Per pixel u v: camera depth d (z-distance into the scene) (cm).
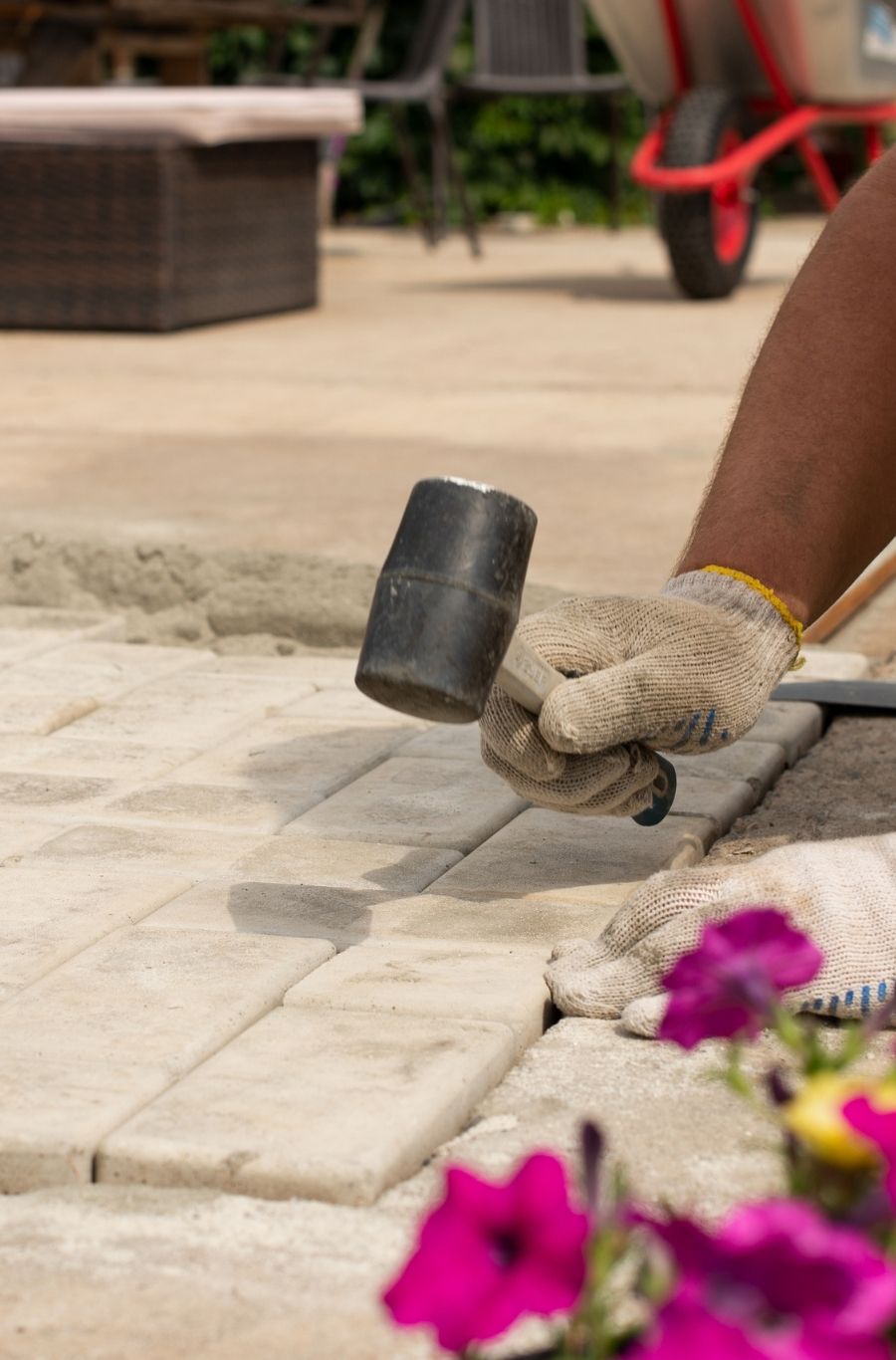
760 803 283
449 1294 85
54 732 308
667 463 530
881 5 898
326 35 1147
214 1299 146
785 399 223
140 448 557
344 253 1290
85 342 812
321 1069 181
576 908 229
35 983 202
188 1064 183
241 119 846
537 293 1006
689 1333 79
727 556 217
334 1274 149
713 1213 157
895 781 289
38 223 840
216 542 430
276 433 584
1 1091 175
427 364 736
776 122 977
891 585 427
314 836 256
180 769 287
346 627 379
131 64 1153
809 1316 80
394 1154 164
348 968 208
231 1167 162
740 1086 116
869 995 194
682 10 883
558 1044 195
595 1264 87
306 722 314
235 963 207
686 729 208
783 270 1118
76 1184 165
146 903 228
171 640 389
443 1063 182
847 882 201
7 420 610
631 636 208
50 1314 144
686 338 806
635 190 1625
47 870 240
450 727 312
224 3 961
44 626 385
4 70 1202
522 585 187
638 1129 174
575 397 651
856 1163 93
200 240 852
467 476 512
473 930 221
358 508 469
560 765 205
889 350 223
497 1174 165
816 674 351
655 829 258
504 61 1225
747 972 113
